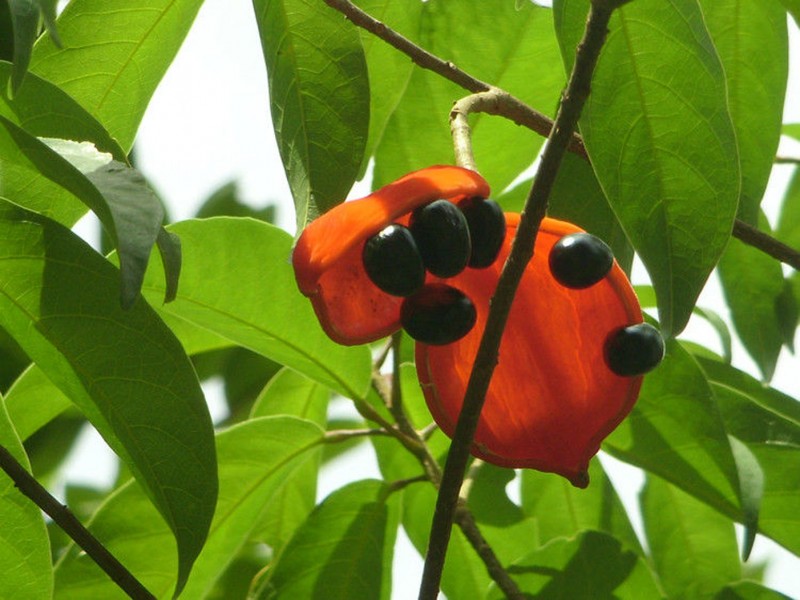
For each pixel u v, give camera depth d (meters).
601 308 0.58
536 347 0.59
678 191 0.60
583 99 0.51
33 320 0.59
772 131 0.69
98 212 0.54
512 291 0.52
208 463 0.59
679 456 0.69
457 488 0.54
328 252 0.53
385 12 0.70
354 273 0.57
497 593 0.70
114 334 0.59
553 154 0.51
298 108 0.62
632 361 0.57
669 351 0.68
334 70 0.63
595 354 0.58
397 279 0.54
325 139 0.62
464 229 0.54
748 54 0.70
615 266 0.58
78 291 0.59
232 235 0.68
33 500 0.56
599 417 0.58
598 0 0.51
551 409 0.58
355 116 0.62
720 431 0.68
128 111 0.68
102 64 0.67
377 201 0.54
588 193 0.68
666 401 0.68
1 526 0.62
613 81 0.60
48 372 0.60
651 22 0.60
